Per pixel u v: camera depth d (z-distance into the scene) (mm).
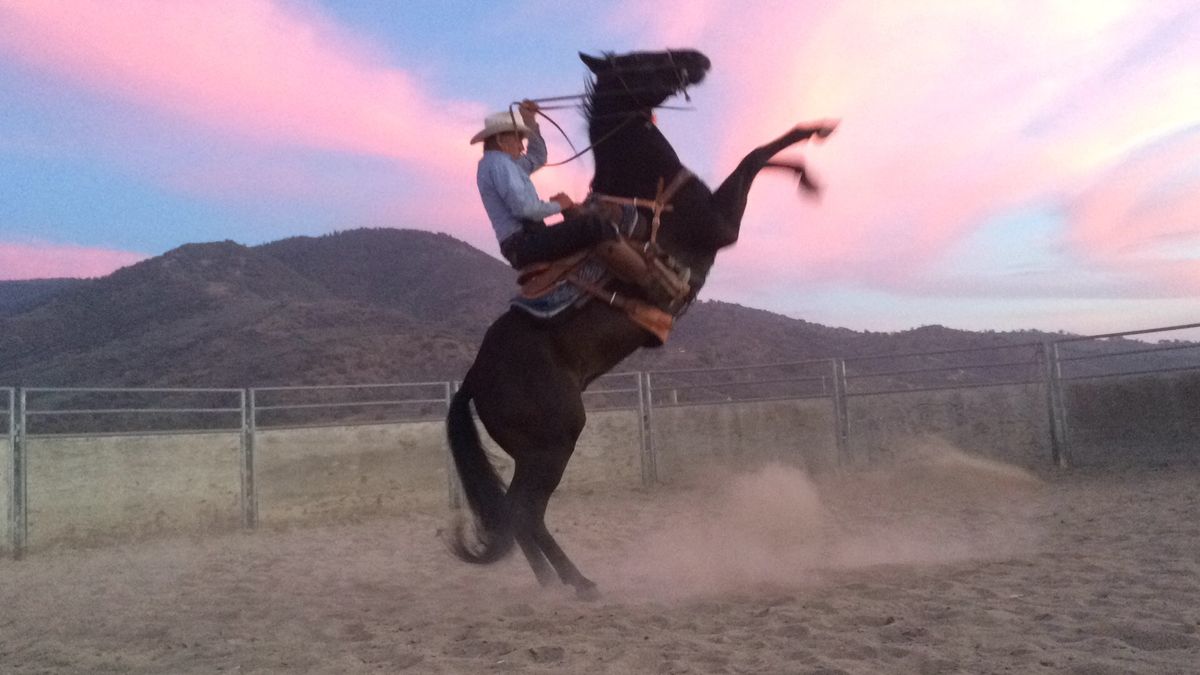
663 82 5309
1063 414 13367
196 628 5438
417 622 5156
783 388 31312
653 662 3945
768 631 4383
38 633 5633
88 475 10789
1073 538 7121
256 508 12086
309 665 4289
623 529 9836
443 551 8914
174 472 11484
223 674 4215
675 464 15102
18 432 10289
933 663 3732
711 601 5148
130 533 11047
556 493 14297
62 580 8141
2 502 10039
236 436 12070
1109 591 4934
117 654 4824
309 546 9898
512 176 5336
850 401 14703
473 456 5520
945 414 14195
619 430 14922
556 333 5316
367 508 13039
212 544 10531
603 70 5391
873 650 3965
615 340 5367
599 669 3867
